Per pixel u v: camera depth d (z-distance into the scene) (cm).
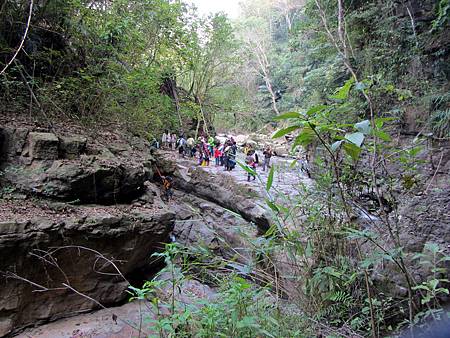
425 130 587
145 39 1151
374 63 817
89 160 715
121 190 775
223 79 2167
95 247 623
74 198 671
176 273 265
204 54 1900
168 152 1759
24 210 580
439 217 388
